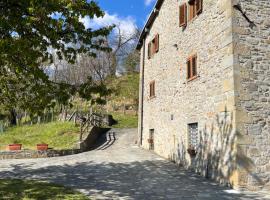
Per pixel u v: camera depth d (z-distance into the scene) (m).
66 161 15.09
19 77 9.51
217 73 11.25
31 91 9.29
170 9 16.56
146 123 20.08
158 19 18.62
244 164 9.88
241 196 8.93
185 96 14.05
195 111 12.94
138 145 20.92
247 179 9.82
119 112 34.97
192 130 13.42
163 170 13.01
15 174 12.16
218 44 11.28
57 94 9.20
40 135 21.78
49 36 8.12
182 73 14.51
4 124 25.95
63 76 42.97
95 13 8.01
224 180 10.45
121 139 23.11
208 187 10.04
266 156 10.12
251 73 10.42
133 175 11.88
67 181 10.76
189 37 13.89
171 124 15.64
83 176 11.63
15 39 7.56
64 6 7.75
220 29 11.17
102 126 27.64
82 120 23.94
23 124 26.33
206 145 11.87
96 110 33.03
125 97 38.38
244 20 10.65
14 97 9.92
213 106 11.45
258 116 10.27
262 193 9.38
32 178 11.30
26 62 8.25
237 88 10.20
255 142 10.09
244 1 10.74
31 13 7.49
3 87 9.88
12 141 20.52
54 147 18.70
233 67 10.26
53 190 9.22
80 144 18.42
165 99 16.73
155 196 8.77
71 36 9.23
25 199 8.20
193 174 12.27
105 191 9.31
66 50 9.41
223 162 10.59
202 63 12.48
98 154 17.25
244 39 10.53
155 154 17.41
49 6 7.46
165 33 17.23
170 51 16.28
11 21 7.50
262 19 10.88
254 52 10.58
